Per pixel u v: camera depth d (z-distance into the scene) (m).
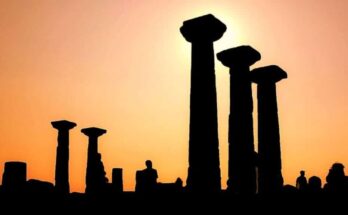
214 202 9.91
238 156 11.86
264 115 13.80
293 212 11.52
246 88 12.28
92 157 20.80
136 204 13.45
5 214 12.44
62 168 19.34
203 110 10.37
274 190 12.92
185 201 10.26
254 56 12.36
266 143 13.52
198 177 10.02
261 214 11.60
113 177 20.84
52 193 14.09
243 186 11.58
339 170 12.22
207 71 10.58
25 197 13.34
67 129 20.12
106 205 13.87
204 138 10.20
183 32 10.98
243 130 11.97
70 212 13.45
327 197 11.81
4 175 13.88
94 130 21.17
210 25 10.56
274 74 13.90
